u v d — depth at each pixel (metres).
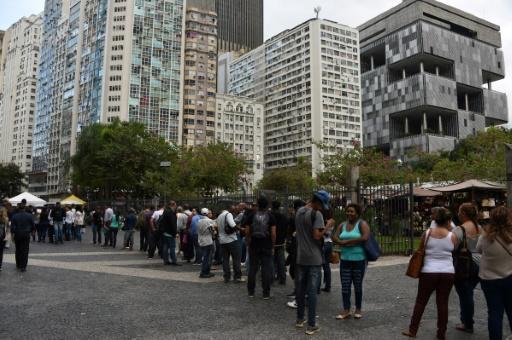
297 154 126.06
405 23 117.25
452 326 6.53
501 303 5.20
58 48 113.31
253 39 190.00
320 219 6.30
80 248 19.05
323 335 5.96
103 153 49.66
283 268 10.05
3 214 11.75
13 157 148.38
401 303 8.00
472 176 29.19
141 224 18.09
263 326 6.39
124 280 10.41
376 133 120.94
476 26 126.56
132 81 92.75
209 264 11.07
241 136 126.62
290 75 131.00
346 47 126.81
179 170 43.47
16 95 153.00
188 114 101.00
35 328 6.20
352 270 6.98
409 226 15.80
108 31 94.12
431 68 120.12
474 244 6.14
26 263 11.79
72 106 102.38
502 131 43.97
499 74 128.00
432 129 119.38
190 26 103.62
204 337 5.82
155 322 6.56
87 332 6.02
